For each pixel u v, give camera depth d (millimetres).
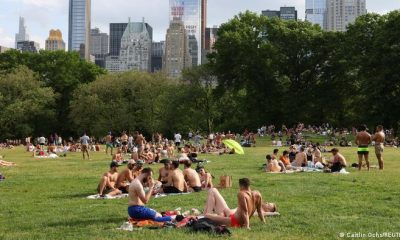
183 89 89188
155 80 87688
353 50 76188
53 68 98750
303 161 28297
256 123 84062
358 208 14352
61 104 97812
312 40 83312
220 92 86000
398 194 16953
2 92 85438
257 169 27609
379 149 26328
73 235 11242
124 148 44906
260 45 83812
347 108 84250
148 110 87125
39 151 46156
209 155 40500
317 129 73500
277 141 58562
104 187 18312
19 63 100312
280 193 17516
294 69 85688
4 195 18688
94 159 39156
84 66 103438
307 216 13180
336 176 22859
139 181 13039
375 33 73125
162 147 40219
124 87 86438
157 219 12641
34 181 23188
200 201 16109
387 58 67188
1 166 32156
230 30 85750
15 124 85125
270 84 82625
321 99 82000
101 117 84625
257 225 12078
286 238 10609
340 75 81688
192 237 10633
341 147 50906
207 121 93438
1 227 12555
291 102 80438
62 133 98562
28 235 11344
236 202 15734
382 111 70062
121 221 13008
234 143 28391
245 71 82250
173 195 17750
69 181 23141
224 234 10859
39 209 15281
